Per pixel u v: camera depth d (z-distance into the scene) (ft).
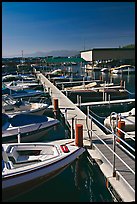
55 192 27.61
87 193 27.76
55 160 27.17
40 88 103.19
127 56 187.62
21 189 24.70
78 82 109.81
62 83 107.14
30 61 262.47
